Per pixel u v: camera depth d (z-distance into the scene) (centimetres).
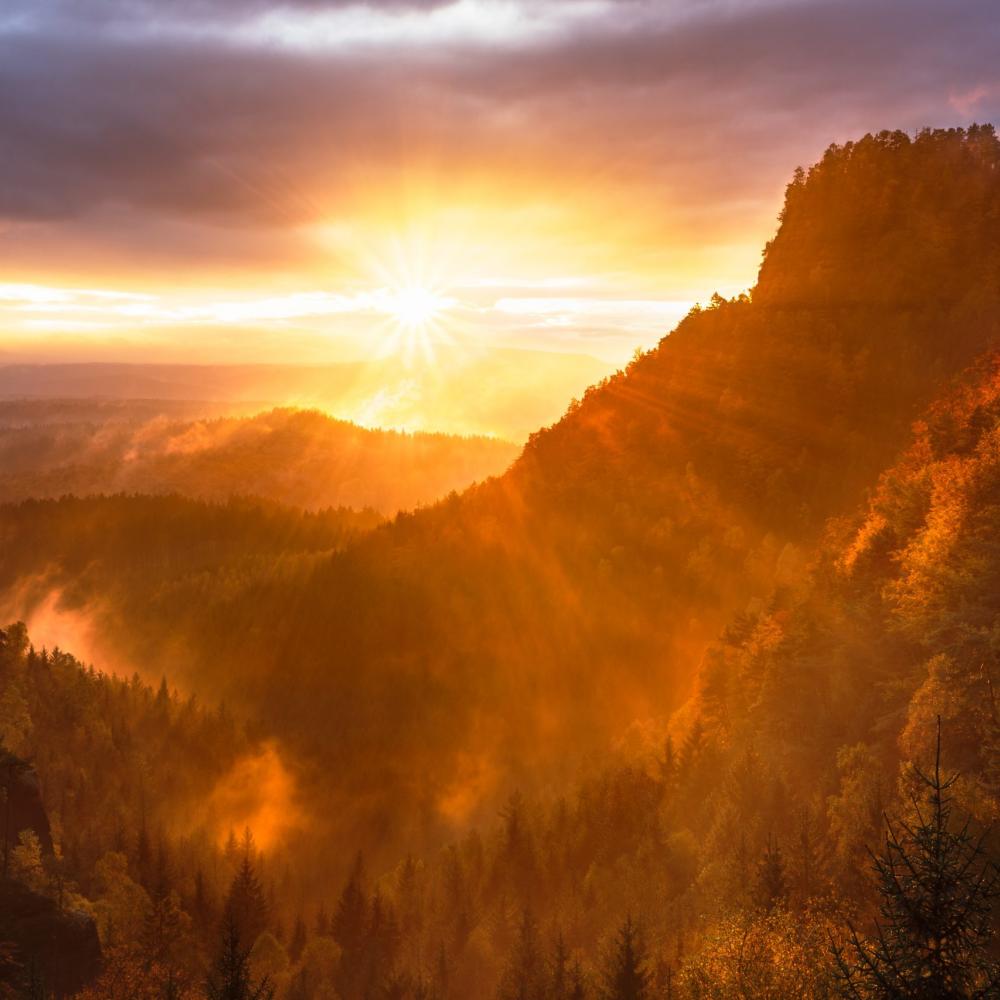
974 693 5906
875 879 5162
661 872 8994
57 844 13488
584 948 9069
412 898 12494
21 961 7356
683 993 5031
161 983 7619
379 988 9575
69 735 19488
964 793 5019
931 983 1983
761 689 10444
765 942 4647
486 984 9850
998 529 8150
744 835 7381
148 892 12144
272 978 10050
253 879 12475
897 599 8862
